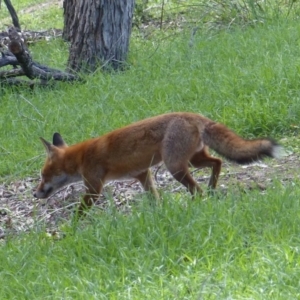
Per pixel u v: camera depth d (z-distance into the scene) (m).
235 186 10.77
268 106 13.73
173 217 9.26
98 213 10.30
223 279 7.52
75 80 17.70
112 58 18.50
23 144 14.45
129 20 18.73
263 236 8.33
